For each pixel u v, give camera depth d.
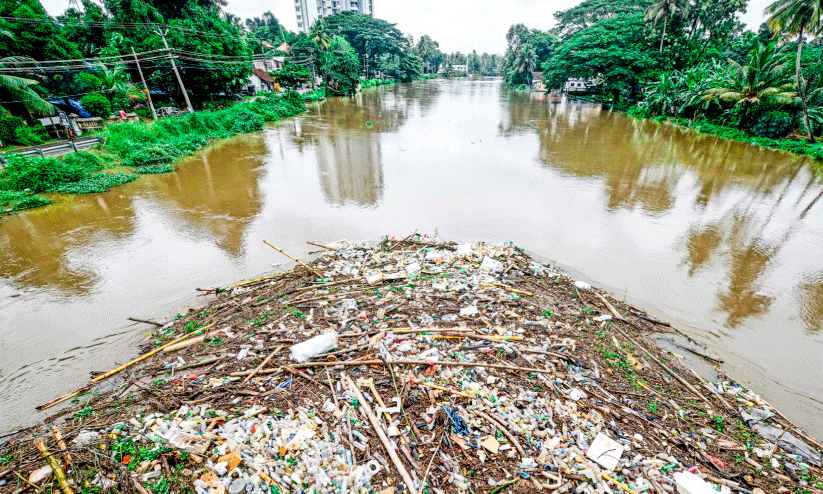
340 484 4.55
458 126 36.22
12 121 23.06
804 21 24.30
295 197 16.95
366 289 9.38
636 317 8.77
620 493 4.59
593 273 10.80
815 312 9.24
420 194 17.19
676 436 5.57
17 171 17.34
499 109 50.38
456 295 9.08
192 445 4.94
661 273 10.86
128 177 19.56
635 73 50.06
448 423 5.54
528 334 7.77
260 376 6.51
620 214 15.04
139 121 29.58
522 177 19.83
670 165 22.48
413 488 4.55
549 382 6.38
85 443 5.04
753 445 5.52
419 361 6.67
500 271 10.34
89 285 10.33
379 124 37.62
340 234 13.22
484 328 7.86
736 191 17.97
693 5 47.78
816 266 11.33
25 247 12.55
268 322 8.16
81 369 7.19
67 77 28.86
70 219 14.73
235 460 4.75
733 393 6.63
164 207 15.95
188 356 7.20
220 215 15.04
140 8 33.91
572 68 55.19
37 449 4.97
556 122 39.47
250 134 32.75
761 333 8.44
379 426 5.40
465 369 6.63
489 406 5.84
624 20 53.25
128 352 7.64
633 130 34.94
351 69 66.31
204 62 35.88
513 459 5.05
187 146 25.64
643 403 6.20
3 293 10.02
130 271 11.00
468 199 16.52
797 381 7.10
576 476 4.77
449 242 12.36
